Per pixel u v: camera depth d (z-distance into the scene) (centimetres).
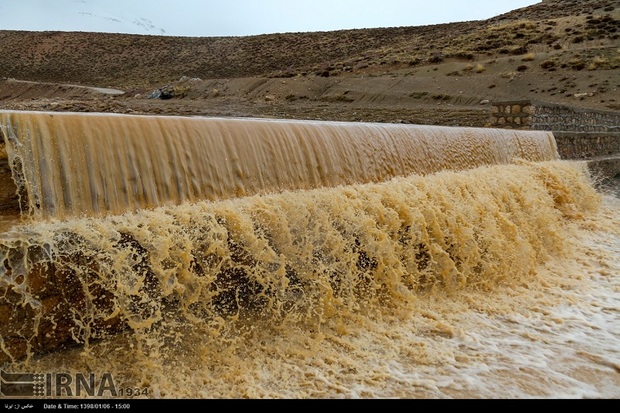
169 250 409
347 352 450
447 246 621
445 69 3294
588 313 556
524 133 1127
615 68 2745
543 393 394
